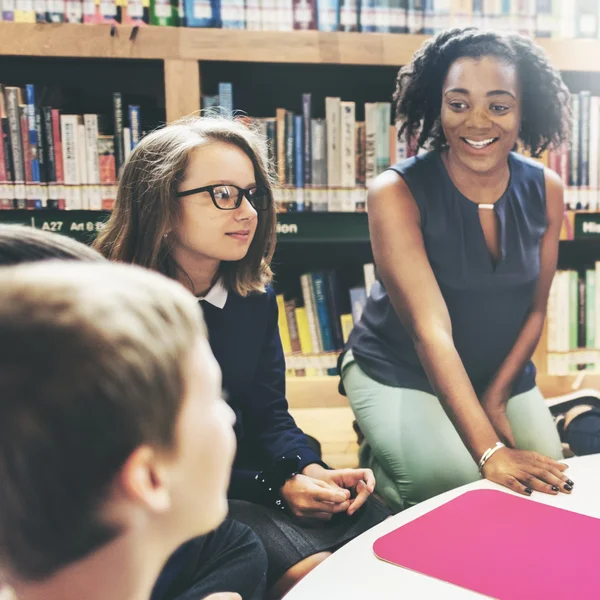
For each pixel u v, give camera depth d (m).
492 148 1.43
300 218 2.16
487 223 1.50
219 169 1.15
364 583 0.67
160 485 0.33
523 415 1.58
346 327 2.34
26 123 2.02
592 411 1.95
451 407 1.25
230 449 0.38
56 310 0.29
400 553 0.72
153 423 0.32
